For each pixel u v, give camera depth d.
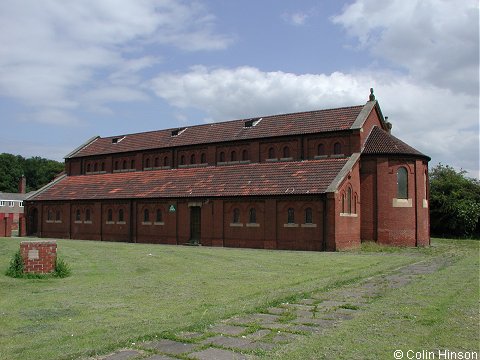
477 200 57.97
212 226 41.72
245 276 20.03
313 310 12.88
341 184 36.44
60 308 13.12
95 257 27.05
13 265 19.47
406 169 40.12
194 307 13.23
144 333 10.10
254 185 40.59
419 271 21.97
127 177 53.62
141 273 21.02
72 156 62.16
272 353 8.91
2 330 10.66
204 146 49.00
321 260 27.16
